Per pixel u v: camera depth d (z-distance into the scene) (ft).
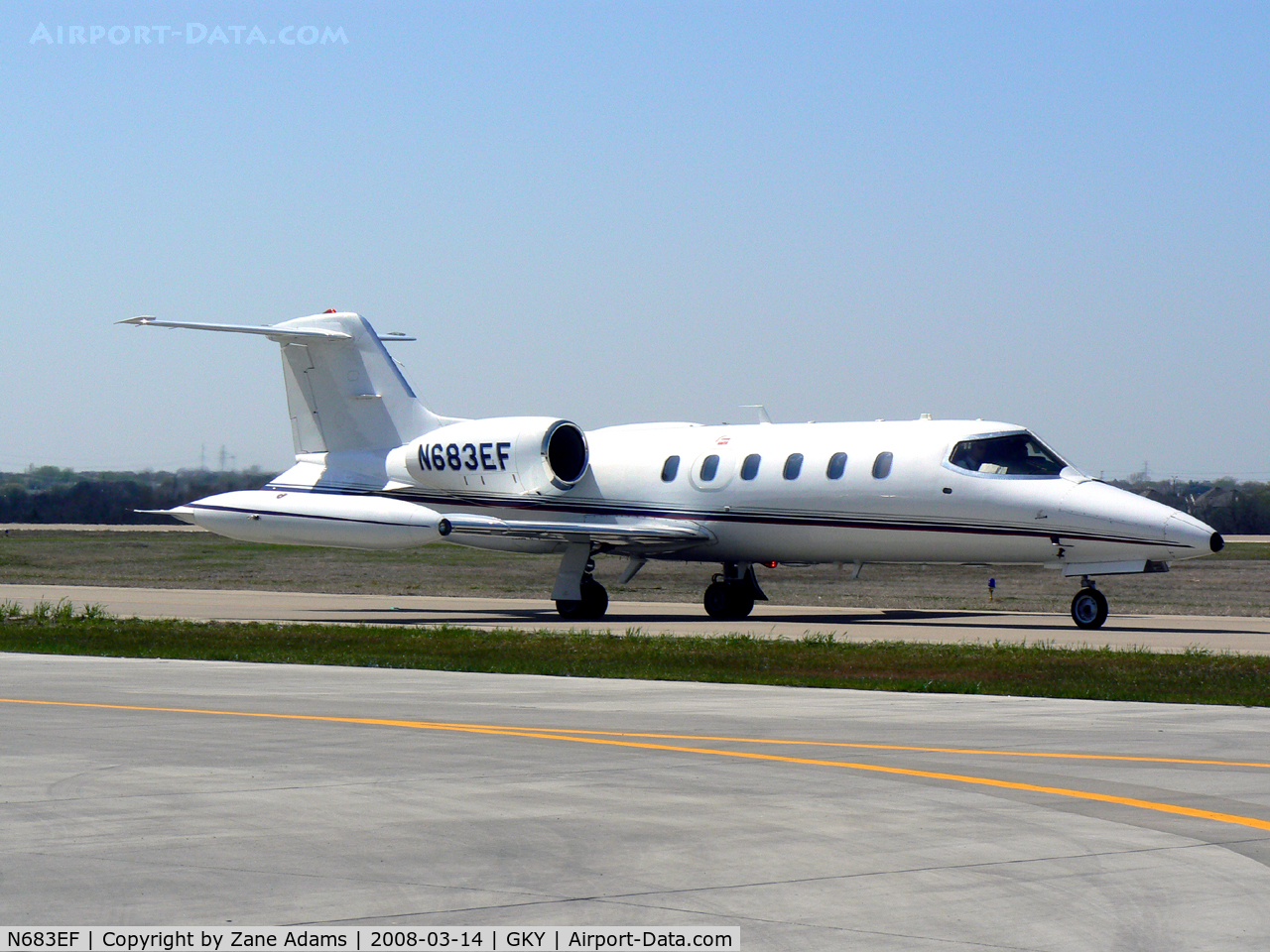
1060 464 90.99
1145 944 21.02
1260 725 44.52
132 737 40.91
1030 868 25.32
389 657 67.15
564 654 68.64
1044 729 43.50
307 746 39.34
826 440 98.37
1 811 30.04
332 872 24.98
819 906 22.90
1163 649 74.74
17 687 54.54
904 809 30.42
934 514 92.48
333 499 100.78
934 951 20.71
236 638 77.77
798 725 44.29
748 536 100.27
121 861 25.70
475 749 38.93
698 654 68.23
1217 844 27.17
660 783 33.53
